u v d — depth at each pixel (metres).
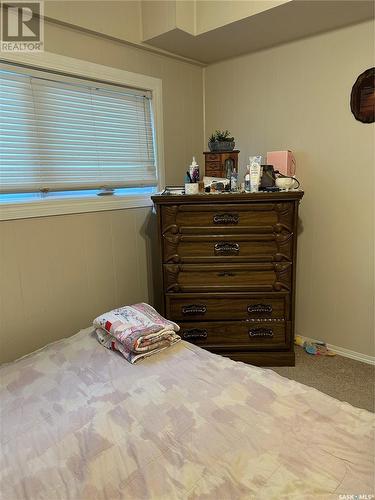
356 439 1.20
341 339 2.62
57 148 2.13
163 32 2.29
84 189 2.29
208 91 3.00
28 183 2.01
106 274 2.47
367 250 2.41
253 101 2.76
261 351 2.46
